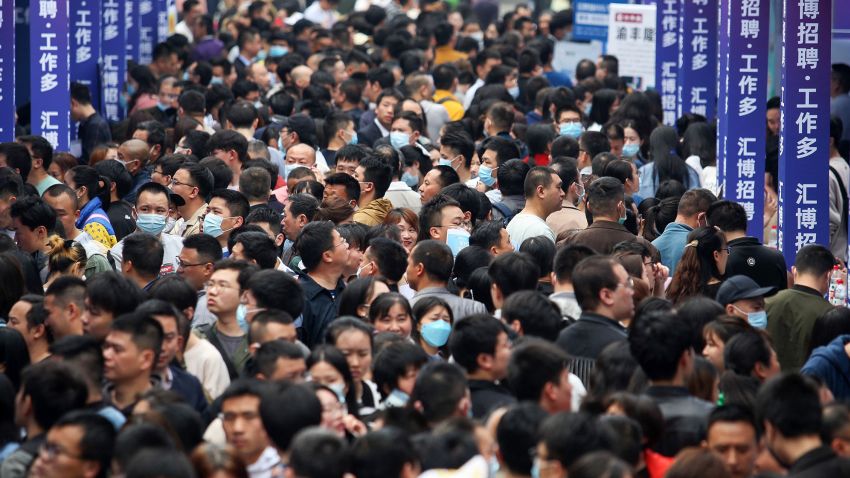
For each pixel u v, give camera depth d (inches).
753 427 692.1
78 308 893.8
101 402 747.4
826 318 933.2
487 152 1422.2
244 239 1018.1
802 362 1003.3
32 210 1107.9
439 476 612.4
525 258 931.3
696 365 765.3
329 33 2571.4
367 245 1080.8
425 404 708.0
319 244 1013.8
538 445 630.5
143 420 663.1
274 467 697.6
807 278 1014.4
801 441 663.8
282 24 2942.9
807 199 1317.7
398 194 1358.3
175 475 571.8
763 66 1482.5
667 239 1167.0
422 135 1750.7
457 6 3324.3
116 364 775.7
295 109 1973.4
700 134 1699.1
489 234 1085.8
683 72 2047.2
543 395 719.7
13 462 701.3
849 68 1721.2
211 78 2178.9
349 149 1358.3
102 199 1274.6
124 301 858.1
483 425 690.8
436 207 1141.7
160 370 813.2
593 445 619.5
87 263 1089.4
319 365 764.6
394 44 2434.8
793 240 1323.8
